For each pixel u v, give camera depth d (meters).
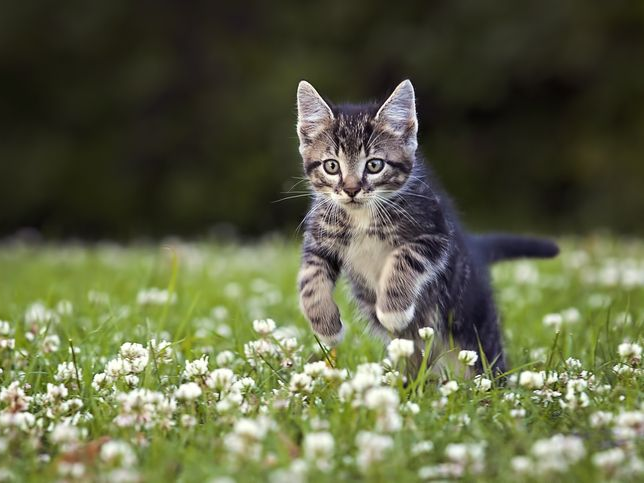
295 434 5.52
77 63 28.59
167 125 27.56
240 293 11.27
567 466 4.85
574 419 5.69
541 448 4.87
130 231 26.94
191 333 8.56
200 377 6.47
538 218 25.69
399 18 26.94
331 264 7.71
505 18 24.94
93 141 28.03
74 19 28.27
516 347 8.52
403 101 7.81
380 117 7.81
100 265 14.09
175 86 27.89
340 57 26.84
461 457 4.91
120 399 5.82
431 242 7.47
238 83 27.59
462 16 25.28
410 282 7.30
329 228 7.59
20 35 28.38
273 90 26.62
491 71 25.06
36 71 28.53
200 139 27.27
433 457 5.16
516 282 12.06
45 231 27.72
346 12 27.12
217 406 5.85
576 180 25.28
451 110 26.55
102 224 27.66
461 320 7.75
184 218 26.83
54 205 27.64
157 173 27.56
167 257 13.98
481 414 5.86
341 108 8.08
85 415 5.93
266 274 13.13
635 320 8.85
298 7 28.05
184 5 28.48
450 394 6.07
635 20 24.12
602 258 14.03
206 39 28.20
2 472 4.89
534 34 24.45
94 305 9.57
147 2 28.47
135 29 28.53
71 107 28.25
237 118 26.84
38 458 5.31
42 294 11.26
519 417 5.73
